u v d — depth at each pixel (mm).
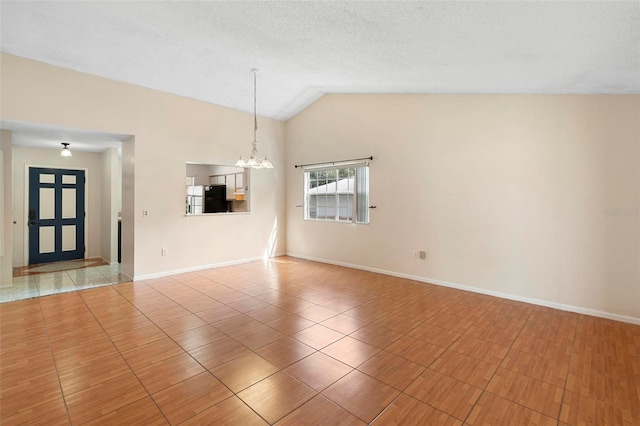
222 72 4656
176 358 2580
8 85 3797
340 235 5918
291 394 2109
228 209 6945
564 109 3631
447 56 3010
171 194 5230
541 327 3184
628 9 1771
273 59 4137
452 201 4500
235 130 6039
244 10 2959
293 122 6703
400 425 1830
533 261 3875
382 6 2361
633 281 3299
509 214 4031
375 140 5316
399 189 5043
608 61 2498
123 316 3473
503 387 2195
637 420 1874
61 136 4875
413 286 4598
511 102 3984
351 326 3209
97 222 6801
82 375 2334
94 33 3562
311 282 4816
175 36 3645
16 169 5871
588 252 3533
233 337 2963
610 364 2490
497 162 4105
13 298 4070
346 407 1982
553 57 2584
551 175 3734
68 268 5734
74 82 4266
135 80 4691
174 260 5293
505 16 2090
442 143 4570
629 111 3275
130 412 1935
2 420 1861
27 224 5996
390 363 2506
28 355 2623
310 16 2850
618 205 3363
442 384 2227
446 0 2062
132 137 4887
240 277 5113
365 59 3617
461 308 3709
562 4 1819
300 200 6625
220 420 1864
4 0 2965
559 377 2314
